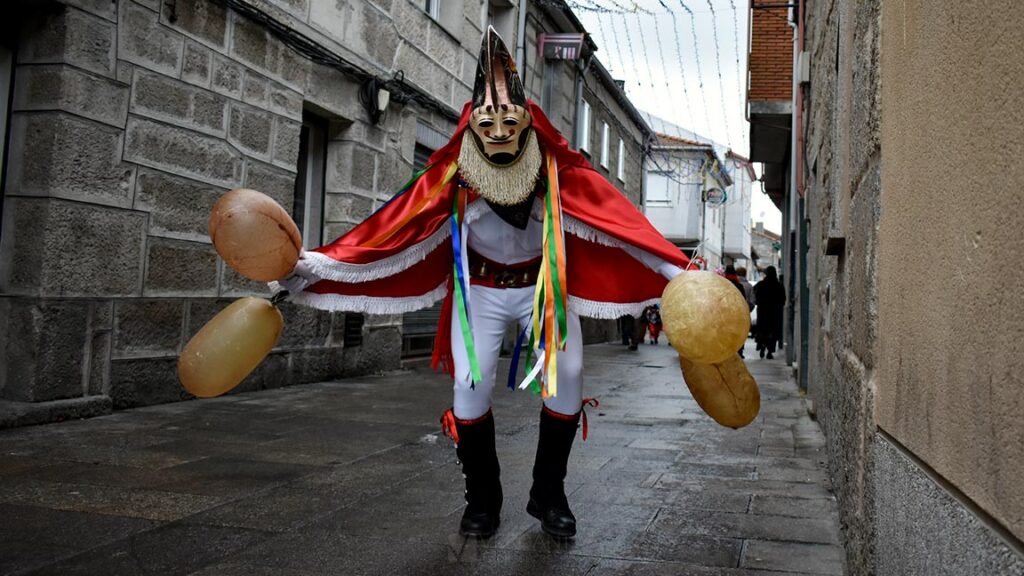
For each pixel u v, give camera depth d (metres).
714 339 2.50
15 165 5.71
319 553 3.09
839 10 4.14
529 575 2.88
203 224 7.06
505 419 6.61
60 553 3.01
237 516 3.57
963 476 1.25
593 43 18.81
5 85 5.73
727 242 50.34
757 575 2.91
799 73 9.98
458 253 3.25
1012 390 1.03
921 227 1.59
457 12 12.24
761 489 4.23
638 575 2.89
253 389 7.85
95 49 5.92
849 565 2.80
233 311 2.87
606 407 7.59
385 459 4.86
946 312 1.38
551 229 3.17
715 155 32.19
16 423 5.34
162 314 6.65
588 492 4.12
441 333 3.57
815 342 7.02
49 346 5.66
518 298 3.31
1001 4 1.09
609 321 21.66
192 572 2.85
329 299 3.29
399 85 10.25
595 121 21.34
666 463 4.90
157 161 6.54
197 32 6.93
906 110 1.78
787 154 16.64
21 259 5.66
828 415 4.84
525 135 3.12
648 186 35.97
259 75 7.76
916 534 1.60
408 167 10.79
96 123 5.96
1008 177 1.06
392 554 3.09
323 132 9.47
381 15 9.98
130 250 6.31
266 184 7.93
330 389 8.27
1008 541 1.06
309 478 4.31
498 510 3.45
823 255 5.54
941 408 1.40
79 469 4.32
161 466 4.47
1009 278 1.05
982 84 1.18
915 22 1.68
